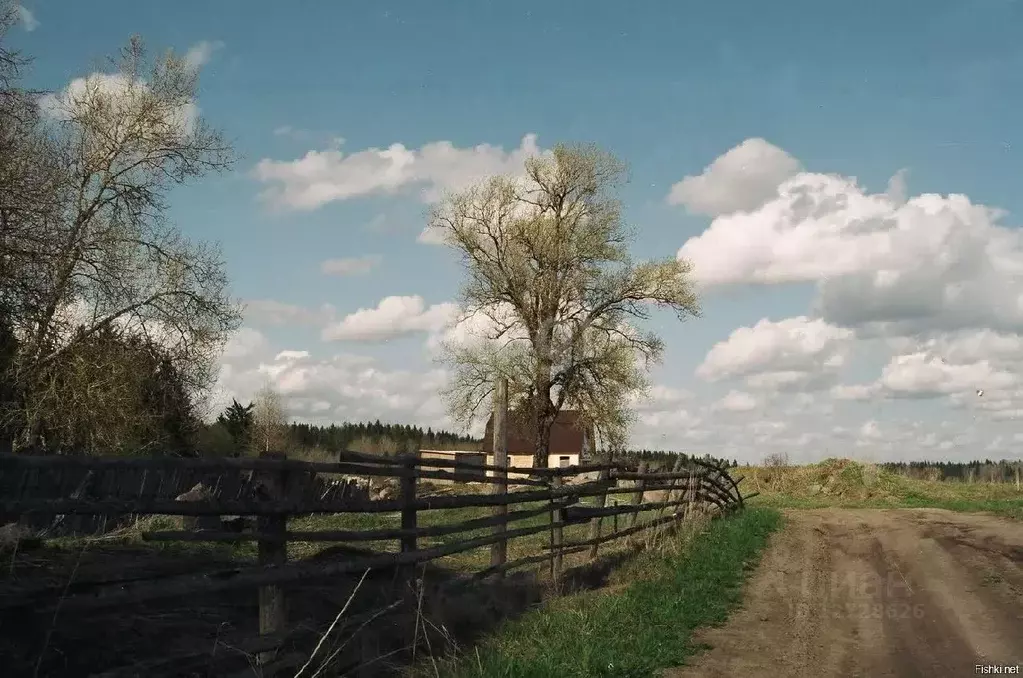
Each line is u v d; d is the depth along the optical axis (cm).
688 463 1809
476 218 4012
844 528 1823
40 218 1775
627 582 1067
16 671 511
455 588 841
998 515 2038
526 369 3878
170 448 2150
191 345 2111
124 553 1032
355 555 1042
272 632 561
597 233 3981
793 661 732
